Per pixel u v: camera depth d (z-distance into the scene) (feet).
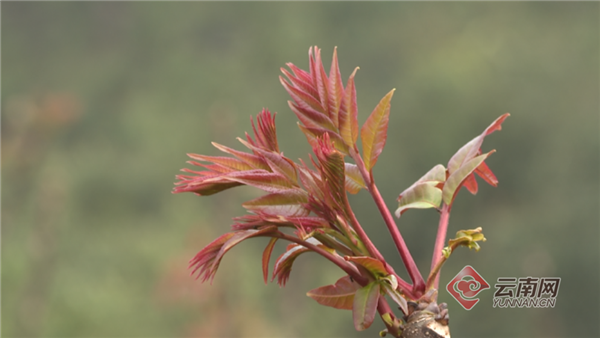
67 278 34.65
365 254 3.75
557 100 68.03
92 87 88.89
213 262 3.71
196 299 20.29
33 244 20.97
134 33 94.84
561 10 79.46
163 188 69.10
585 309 48.16
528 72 69.46
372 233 54.03
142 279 38.99
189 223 49.55
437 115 64.54
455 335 42.01
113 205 65.77
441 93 65.72
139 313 30.91
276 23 89.61
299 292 34.14
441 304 3.56
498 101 65.36
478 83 66.74
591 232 53.11
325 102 3.97
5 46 92.58
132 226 58.90
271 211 3.73
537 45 73.36
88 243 47.80
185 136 75.46
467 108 64.59
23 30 95.20
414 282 3.73
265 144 4.01
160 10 95.14
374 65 81.41
